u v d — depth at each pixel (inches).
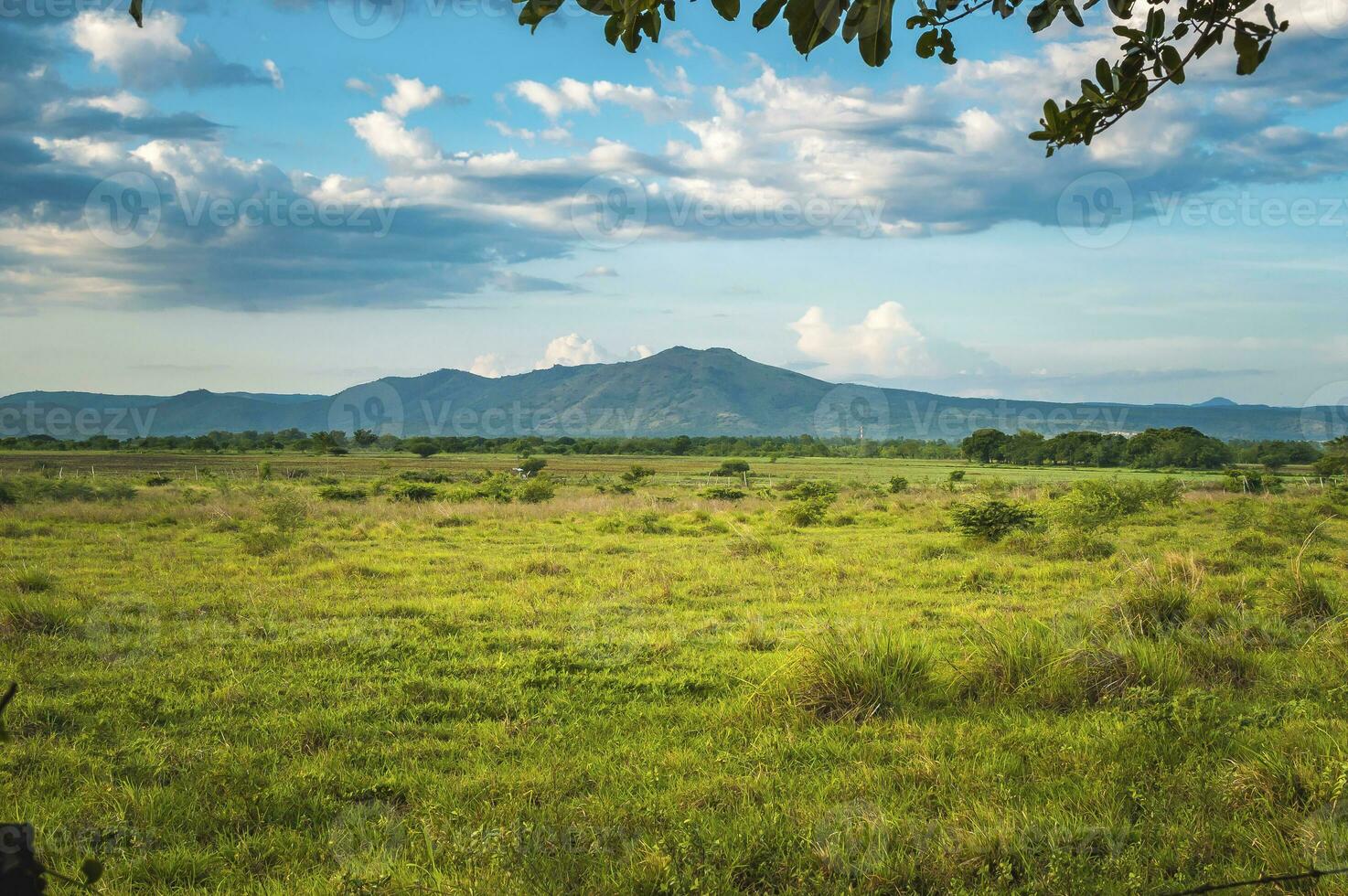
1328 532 781.9
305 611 450.6
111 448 4185.5
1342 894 141.2
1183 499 1272.1
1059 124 88.5
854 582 546.9
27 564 573.9
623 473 2923.2
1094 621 350.0
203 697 287.0
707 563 648.4
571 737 247.1
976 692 281.1
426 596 503.2
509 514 1156.5
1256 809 177.0
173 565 620.7
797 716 253.6
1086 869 152.5
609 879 153.1
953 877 153.9
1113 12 76.6
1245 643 329.7
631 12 67.7
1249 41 77.8
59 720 259.3
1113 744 214.8
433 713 274.5
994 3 77.1
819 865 160.2
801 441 5866.1
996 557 673.0
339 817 189.9
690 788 199.0
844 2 59.3
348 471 2706.7
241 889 157.1
